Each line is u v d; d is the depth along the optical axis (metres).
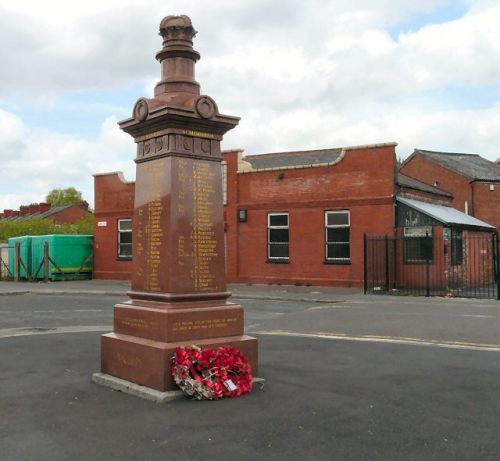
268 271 25.55
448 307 16.27
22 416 5.70
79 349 9.68
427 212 21.80
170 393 6.23
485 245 26.33
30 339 10.89
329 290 22.84
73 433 5.17
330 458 4.52
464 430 5.19
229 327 6.98
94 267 32.03
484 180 34.72
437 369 7.88
